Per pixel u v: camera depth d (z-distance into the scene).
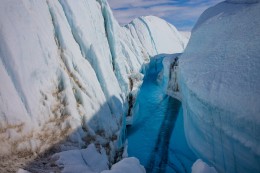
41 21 8.79
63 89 8.58
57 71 8.70
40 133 7.34
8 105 6.98
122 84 15.30
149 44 41.88
